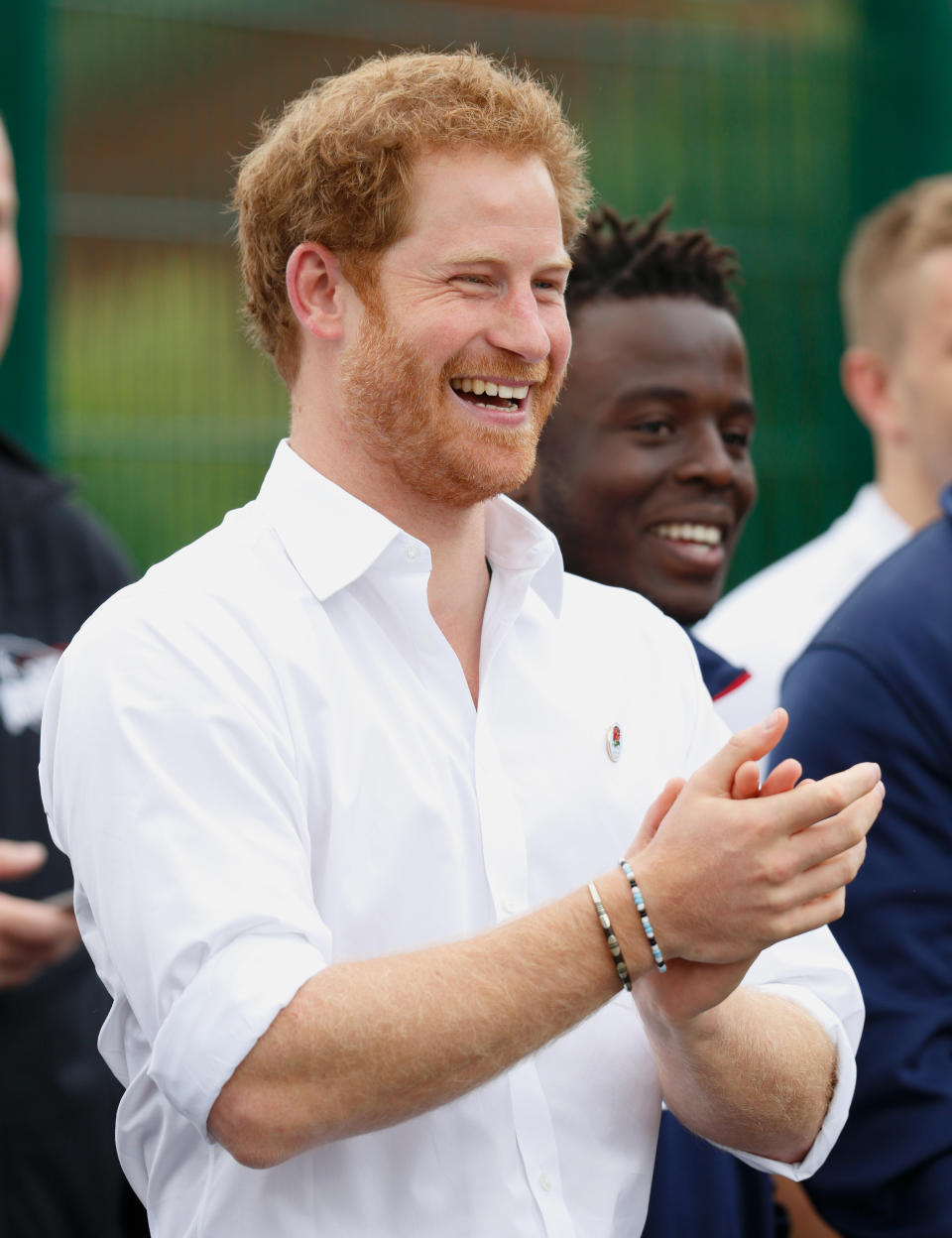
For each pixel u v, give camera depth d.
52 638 11.02
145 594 6.17
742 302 23.45
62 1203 10.18
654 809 6.00
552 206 6.41
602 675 7.04
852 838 5.71
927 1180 7.87
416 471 6.39
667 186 23.30
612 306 9.12
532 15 24.14
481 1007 5.54
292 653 6.20
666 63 23.34
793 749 8.61
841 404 23.64
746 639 12.10
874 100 24.02
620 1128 6.57
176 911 5.63
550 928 5.68
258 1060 5.48
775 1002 6.64
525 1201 6.14
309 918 5.75
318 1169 5.98
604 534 9.09
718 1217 7.19
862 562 12.70
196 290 20.95
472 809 6.41
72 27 20.53
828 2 24.20
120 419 20.52
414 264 6.23
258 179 6.71
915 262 12.73
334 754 6.14
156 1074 5.64
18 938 9.42
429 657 6.54
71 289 20.34
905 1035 8.01
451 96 6.29
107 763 5.84
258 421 21.06
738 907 5.65
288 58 21.61
